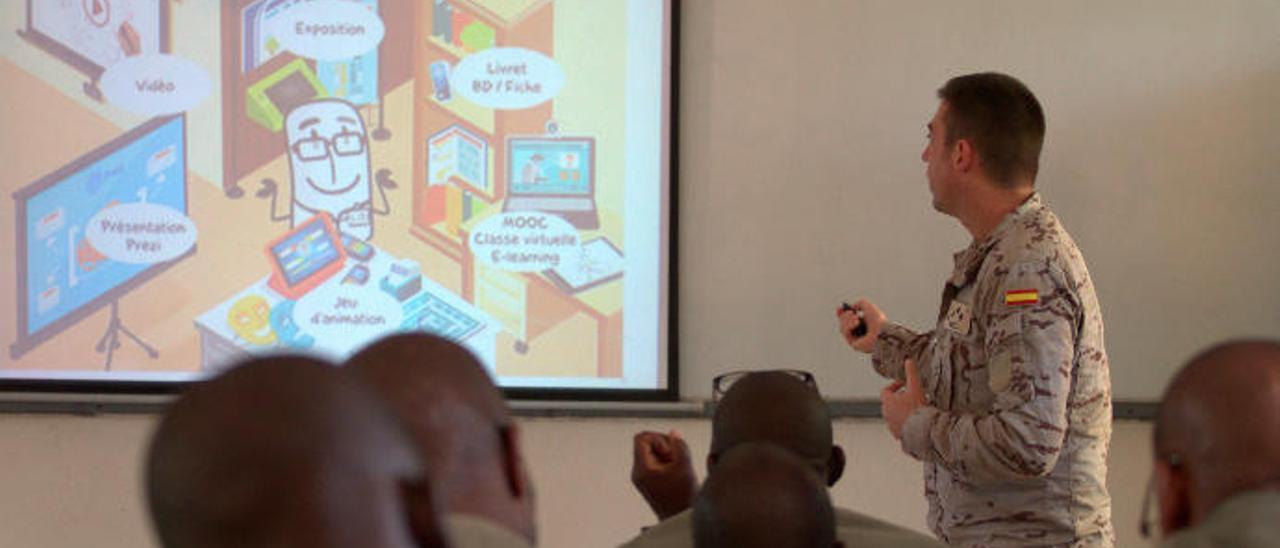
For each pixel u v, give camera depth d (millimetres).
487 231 3820
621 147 3816
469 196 3816
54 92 3727
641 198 3822
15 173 3719
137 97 3742
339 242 3797
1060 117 3893
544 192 3822
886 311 3891
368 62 3783
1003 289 2369
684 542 1723
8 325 3732
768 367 3879
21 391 3734
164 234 3766
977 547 2473
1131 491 3969
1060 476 2406
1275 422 1157
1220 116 3924
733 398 1836
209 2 3742
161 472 663
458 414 1041
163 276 3771
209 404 668
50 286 3742
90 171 3742
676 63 3781
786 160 3852
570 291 3836
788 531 1386
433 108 3799
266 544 647
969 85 2525
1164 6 3896
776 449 1487
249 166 3771
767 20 3824
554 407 3840
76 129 3732
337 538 649
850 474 3932
